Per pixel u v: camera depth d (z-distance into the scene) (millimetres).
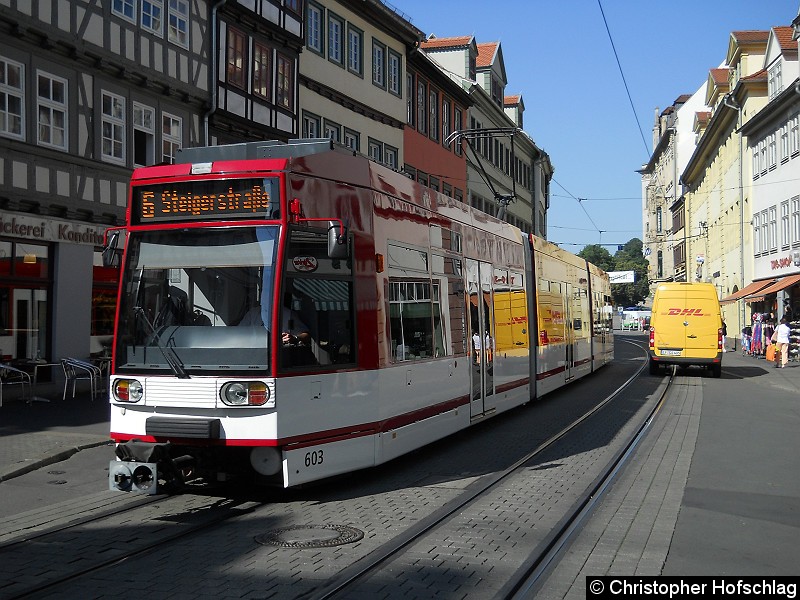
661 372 29797
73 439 12602
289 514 8164
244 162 8539
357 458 9219
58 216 19094
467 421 12859
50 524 7809
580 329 24953
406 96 37688
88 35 19797
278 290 8258
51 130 18891
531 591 5902
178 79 22766
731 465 11156
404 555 6734
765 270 44125
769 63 44000
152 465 7883
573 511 8297
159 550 6883
